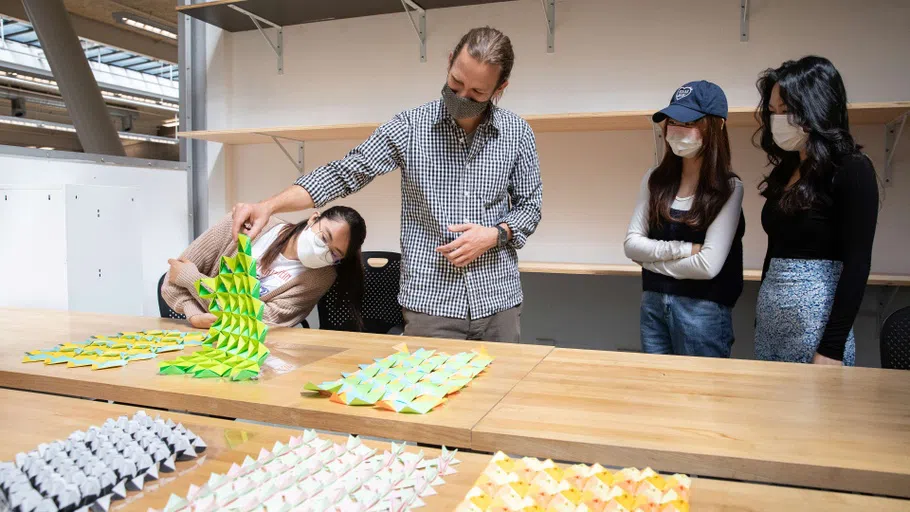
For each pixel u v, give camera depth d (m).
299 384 1.18
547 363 1.32
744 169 2.67
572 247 2.95
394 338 1.56
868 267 1.40
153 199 3.31
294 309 1.79
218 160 3.51
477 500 0.72
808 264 1.49
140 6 3.26
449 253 1.54
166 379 1.21
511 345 1.49
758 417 0.98
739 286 1.75
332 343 1.51
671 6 2.71
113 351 1.41
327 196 1.61
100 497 0.71
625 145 2.83
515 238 1.66
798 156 1.56
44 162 2.76
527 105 2.95
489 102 1.57
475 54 1.42
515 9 2.93
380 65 3.20
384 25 3.17
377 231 3.28
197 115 3.56
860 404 1.04
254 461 0.81
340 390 1.08
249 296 1.35
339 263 1.86
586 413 1.00
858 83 2.51
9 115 2.71
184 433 0.89
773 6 2.59
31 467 0.74
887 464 0.80
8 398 1.08
